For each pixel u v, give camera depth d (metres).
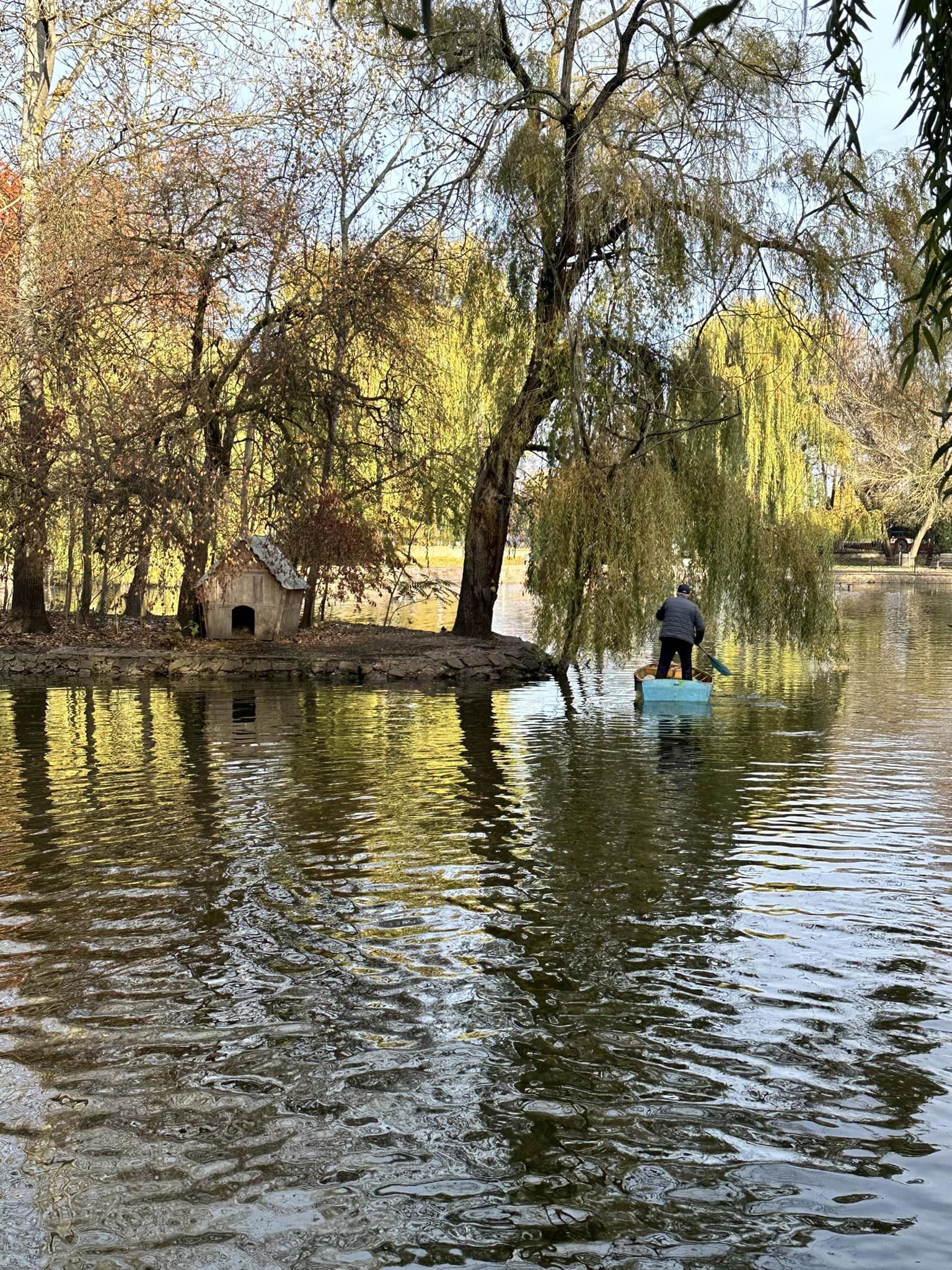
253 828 9.34
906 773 11.76
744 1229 3.93
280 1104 4.79
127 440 20.72
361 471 25.05
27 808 10.10
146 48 22.38
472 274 20.23
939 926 6.98
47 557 23.31
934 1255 3.77
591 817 9.77
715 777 11.55
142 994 5.91
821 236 18.20
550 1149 4.45
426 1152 4.42
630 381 18.98
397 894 7.59
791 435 35.72
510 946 6.60
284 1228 3.94
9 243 22.20
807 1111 4.74
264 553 23.09
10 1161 4.35
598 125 18.17
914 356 3.04
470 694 18.42
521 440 20.64
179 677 20.16
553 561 19.47
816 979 6.13
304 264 21.92
